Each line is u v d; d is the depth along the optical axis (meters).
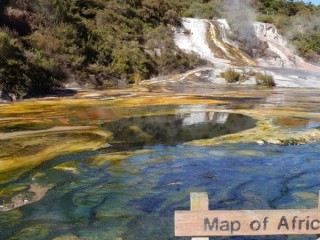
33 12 30.23
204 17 46.94
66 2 34.06
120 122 14.52
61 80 26.23
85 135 12.37
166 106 18.44
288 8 63.47
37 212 6.52
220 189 7.54
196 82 30.69
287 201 6.91
